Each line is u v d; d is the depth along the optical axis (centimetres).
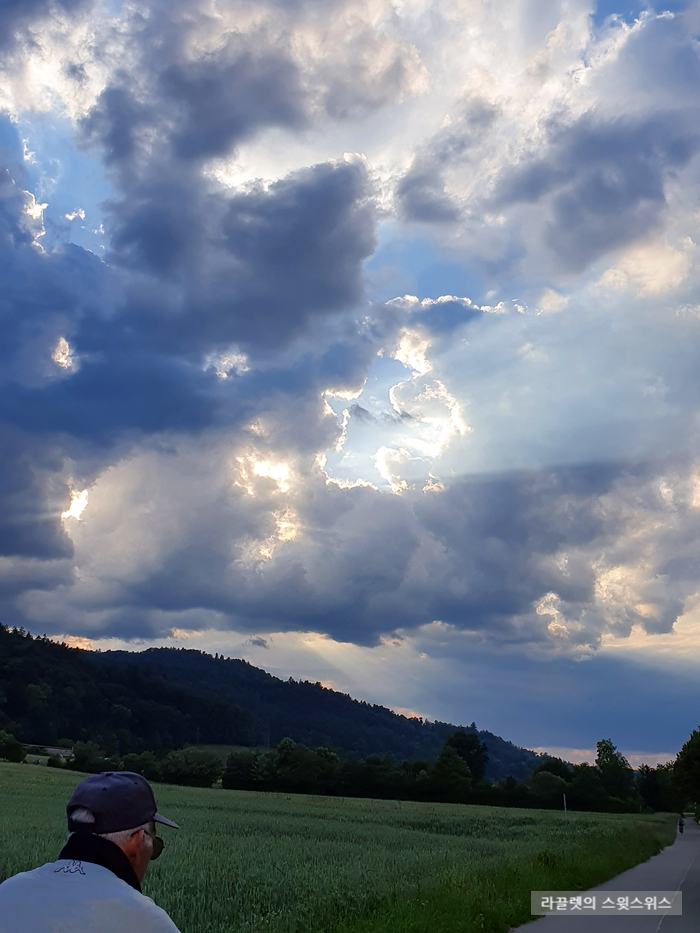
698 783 6719
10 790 5797
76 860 278
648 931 1427
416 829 4812
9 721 17888
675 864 3111
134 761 12625
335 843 2952
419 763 13288
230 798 7512
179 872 1741
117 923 264
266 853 2383
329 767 12031
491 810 8900
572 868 2231
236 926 1205
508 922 1474
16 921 260
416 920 1260
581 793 12369
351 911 1337
